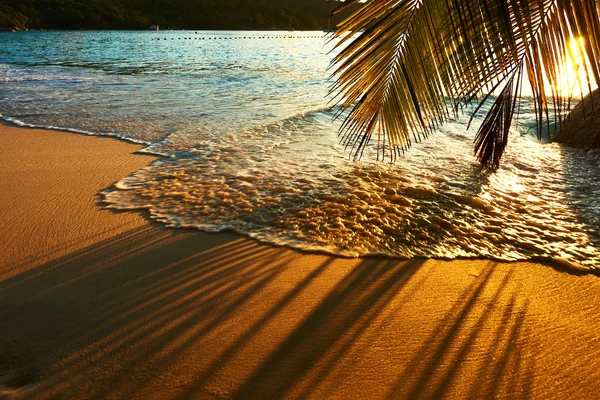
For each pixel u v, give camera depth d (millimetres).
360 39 2625
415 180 4672
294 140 6422
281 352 2180
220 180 4727
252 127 7297
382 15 2568
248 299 2648
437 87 2668
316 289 2764
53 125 7688
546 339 2283
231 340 2266
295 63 23469
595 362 2111
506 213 3877
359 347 2221
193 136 6746
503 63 2498
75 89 12492
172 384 1960
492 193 4328
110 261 3086
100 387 1938
